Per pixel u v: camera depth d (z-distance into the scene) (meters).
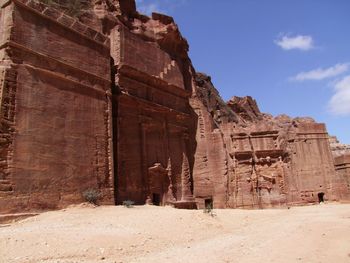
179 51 37.78
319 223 16.28
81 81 21.69
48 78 19.42
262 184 34.78
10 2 18.47
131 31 32.41
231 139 36.28
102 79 23.45
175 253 10.53
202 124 35.88
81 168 20.19
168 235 13.16
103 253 9.96
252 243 12.09
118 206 20.97
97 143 21.86
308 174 36.09
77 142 20.34
